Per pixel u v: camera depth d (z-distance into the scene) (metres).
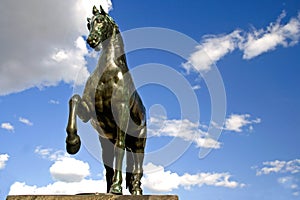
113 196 5.72
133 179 7.12
